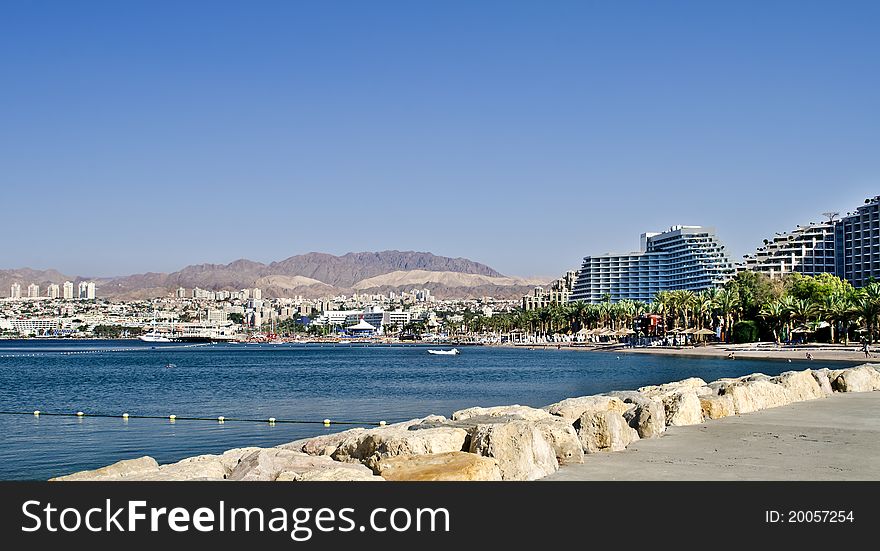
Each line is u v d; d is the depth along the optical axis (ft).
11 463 107.45
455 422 70.64
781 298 568.00
